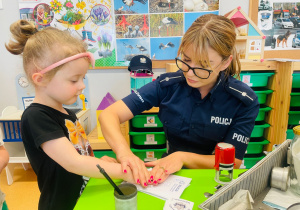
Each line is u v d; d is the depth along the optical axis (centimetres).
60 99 74
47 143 69
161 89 105
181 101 101
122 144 85
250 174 61
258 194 68
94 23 192
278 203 63
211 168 87
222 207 53
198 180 73
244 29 181
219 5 189
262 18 191
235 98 96
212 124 98
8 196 172
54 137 69
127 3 189
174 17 191
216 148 69
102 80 203
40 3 188
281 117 169
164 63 199
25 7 188
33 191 178
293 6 189
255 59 167
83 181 87
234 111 96
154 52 197
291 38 195
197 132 100
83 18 191
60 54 70
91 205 61
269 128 179
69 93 73
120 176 71
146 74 172
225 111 96
